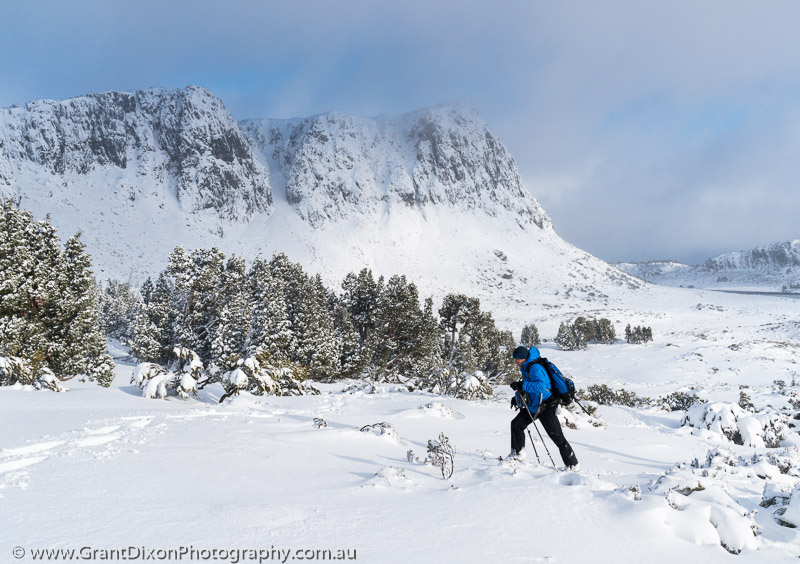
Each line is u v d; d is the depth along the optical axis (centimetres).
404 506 375
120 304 8306
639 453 863
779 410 1702
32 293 2417
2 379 1720
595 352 9450
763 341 9188
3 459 483
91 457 493
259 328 3534
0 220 2317
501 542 311
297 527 314
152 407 1074
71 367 2698
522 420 593
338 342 4275
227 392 1406
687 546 323
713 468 607
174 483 408
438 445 571
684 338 10444
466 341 4225
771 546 341
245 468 482
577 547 310
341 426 845
